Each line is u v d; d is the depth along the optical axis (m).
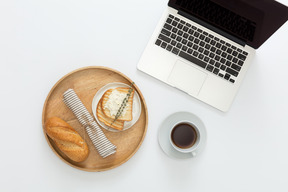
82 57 1.07
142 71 1.05
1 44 1.05
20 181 1.04
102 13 1.08
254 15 0.94
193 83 1.05
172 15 1.05
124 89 1.03
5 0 1.06
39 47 1.06
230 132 1.09
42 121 1.00
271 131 1.10
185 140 1.04
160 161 1.07
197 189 1.08
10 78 1.05
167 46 1.04
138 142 1.04
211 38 1.05
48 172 1.05
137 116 1.04
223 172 1.09
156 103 1.07
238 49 1.06
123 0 1.08
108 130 1.03
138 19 1.08
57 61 1.06
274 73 1.10
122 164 1.06
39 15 1.07
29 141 1.04
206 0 0.96
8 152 1.04
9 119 1.04
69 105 1.01
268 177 1.10
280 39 1.11
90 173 1.05
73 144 0.98
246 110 1.09
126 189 1.06
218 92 1.05
